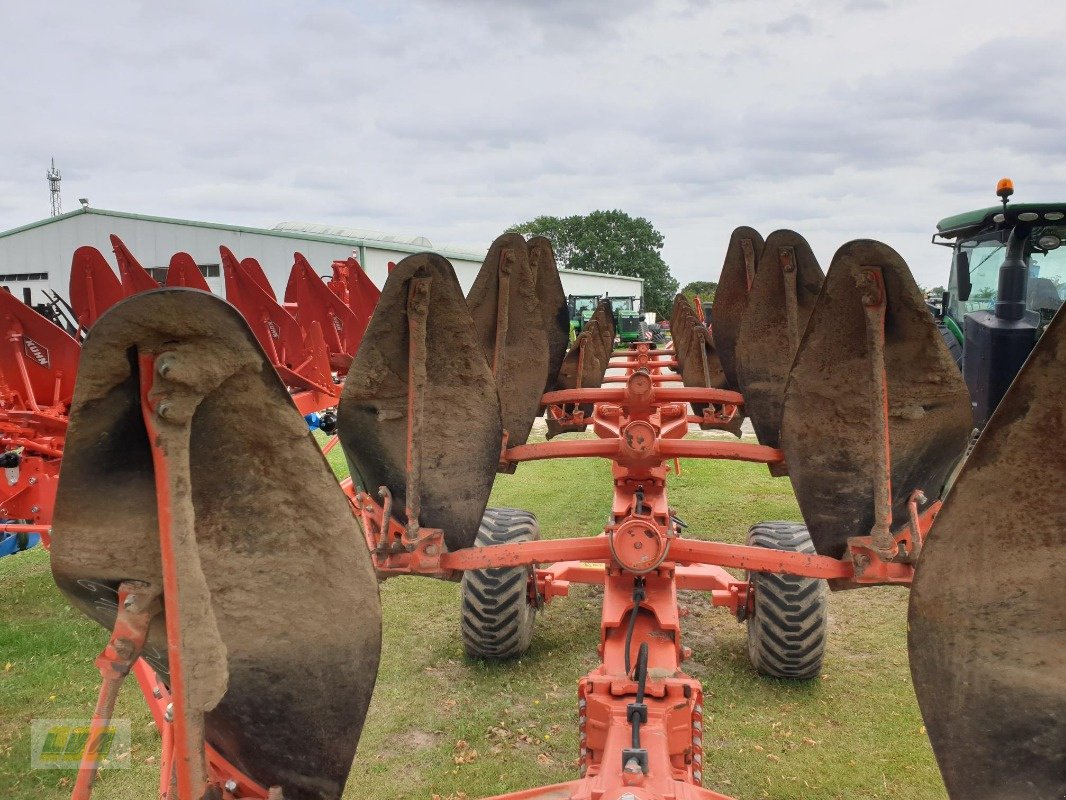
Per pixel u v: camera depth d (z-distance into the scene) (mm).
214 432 1460
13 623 5379
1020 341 6199
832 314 2498
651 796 1862
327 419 7938
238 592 1616
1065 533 1534
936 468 2682
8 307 5297
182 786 1403
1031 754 1652
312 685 1757
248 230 24688
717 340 5324
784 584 4262
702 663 4766
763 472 9734
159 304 1254
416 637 5195
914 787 3594
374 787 3650
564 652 4949
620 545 2609
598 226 77250
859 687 4457
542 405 4285
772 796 3543
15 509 5316
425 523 2803
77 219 25703
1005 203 6215
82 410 1303
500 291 3793
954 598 1652
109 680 1423
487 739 4031
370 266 25172
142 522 1422
